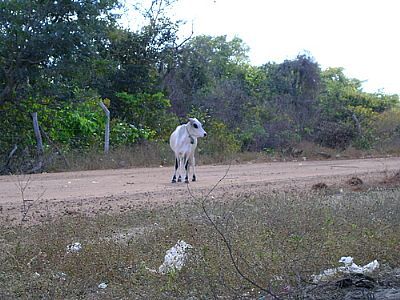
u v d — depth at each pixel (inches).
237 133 1127.6
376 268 298.4
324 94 1519.4
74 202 488.1
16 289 256.4
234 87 1314.0
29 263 289.3
